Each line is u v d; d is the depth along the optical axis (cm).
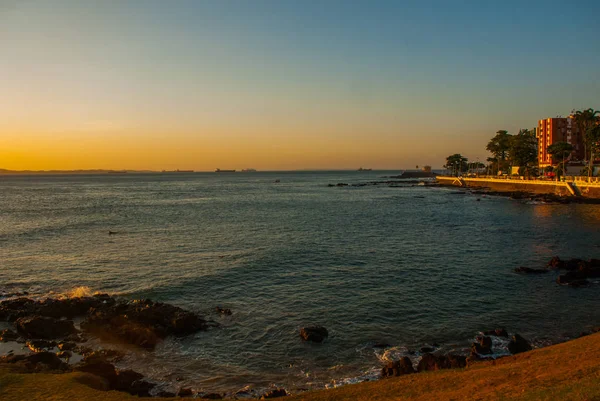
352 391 1602
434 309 2803
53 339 2381
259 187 19812
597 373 1370
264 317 2700
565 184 10169
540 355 1833
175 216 8019
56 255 4506
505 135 16775
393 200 11656
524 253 4394
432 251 4559
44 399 1468
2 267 4003
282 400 1564
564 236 5328
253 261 4119
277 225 6694
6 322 2631
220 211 8956
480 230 5956
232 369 2069
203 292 3206
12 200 11925
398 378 1755
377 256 4334
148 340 2308
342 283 3391
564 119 14338
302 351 2241
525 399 1212
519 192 11650
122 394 1564
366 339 2370
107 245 5050
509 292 3120
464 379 1591
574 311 2720
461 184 17762
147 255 4469
